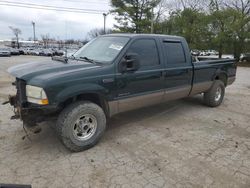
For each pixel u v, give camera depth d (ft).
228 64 21.33
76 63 12.62
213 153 12.19
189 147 12.78
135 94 13.83
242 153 12.28
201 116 18.12
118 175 10.07
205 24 96.63
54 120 11.82
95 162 11.03
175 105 21.03
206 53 110.22
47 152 11.85
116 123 16.12
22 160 11.07
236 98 25.14
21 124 15.23
